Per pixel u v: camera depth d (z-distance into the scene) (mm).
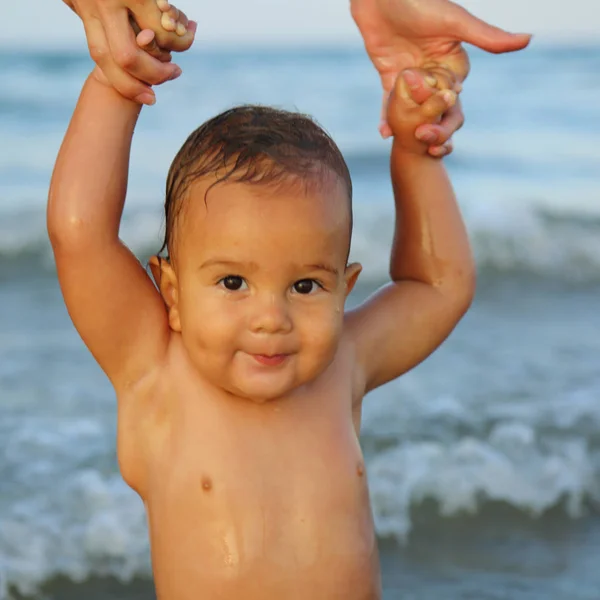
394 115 2674
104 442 6203
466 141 19625
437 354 8039
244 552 2398
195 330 2320
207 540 2412
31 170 15484
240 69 28781
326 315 2324
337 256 2330
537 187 15516
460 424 6527
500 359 7918
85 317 2441
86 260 2393
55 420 6504
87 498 5543
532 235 12000
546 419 6629
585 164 17406
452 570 5137
